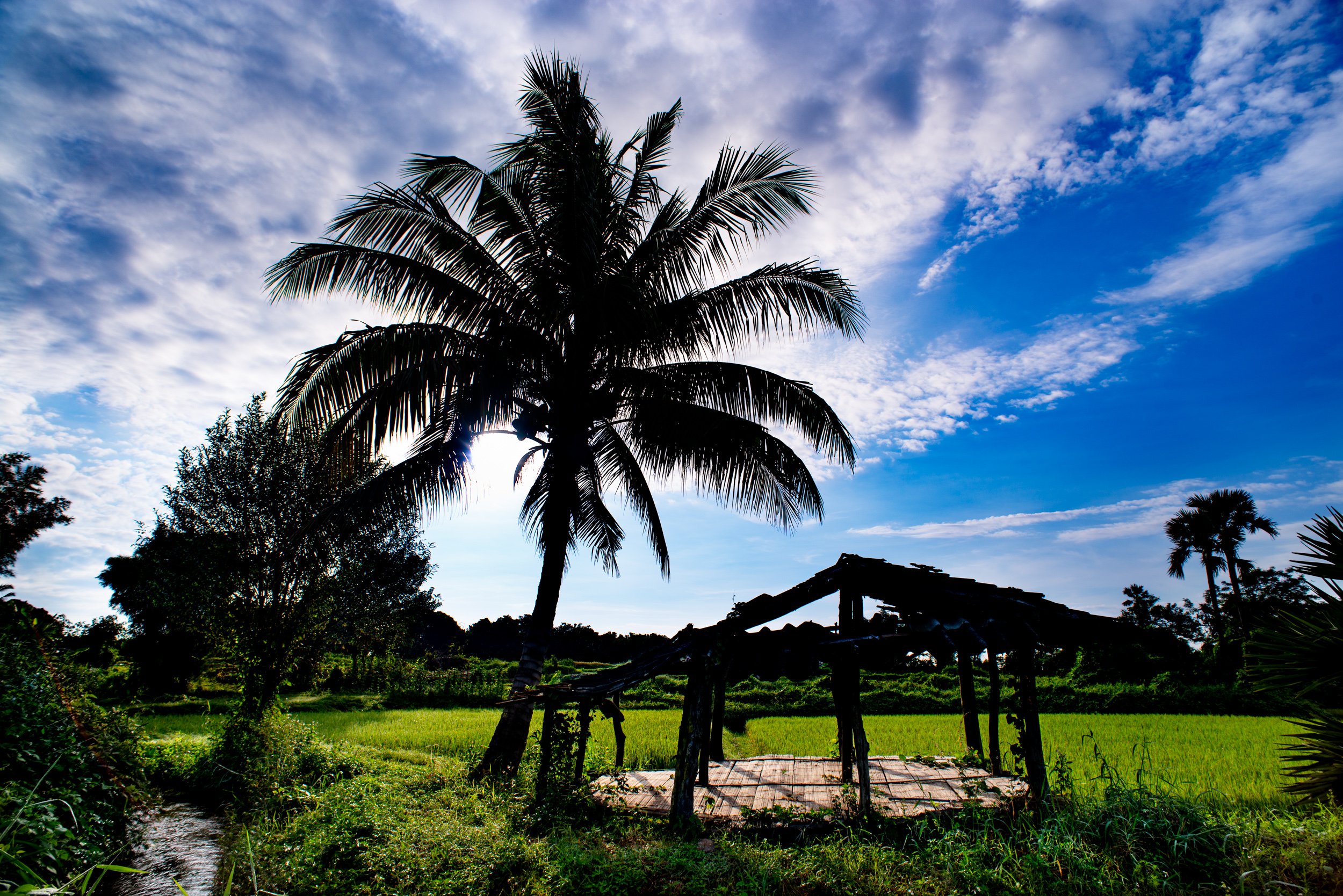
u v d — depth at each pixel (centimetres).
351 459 1128
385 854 650
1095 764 1307
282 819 956
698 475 1283
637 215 1232
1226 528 4147
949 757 1210
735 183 1185
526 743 1384
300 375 1048
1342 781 692
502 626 5912
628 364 1283
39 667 883
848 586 895
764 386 1212
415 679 3522
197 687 3142
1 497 2783
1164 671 2850
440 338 1067
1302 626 708
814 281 1201
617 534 1606
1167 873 600
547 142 1111
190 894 701
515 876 642
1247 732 1875
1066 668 3116
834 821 789
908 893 606
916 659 825
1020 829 728
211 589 1666
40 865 495
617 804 916
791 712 2734
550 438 1253
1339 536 703
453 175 1162
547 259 1177
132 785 902
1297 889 566
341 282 1112
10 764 644
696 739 834
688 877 635
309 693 3209
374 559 2042
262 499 1728
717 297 1221
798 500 1306
